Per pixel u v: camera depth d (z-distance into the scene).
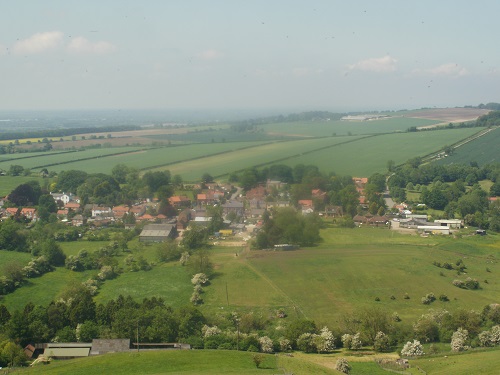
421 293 144.88
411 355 109.81
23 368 101.12
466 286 149.12
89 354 109.19
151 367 99.25
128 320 117.75
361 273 157.25
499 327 117.00
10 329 113.75
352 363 106.00
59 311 123.38
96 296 146.62
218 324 124.12
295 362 102.38
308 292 144.75
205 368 98.56
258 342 112.69
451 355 108.31
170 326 117.81
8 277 154.00
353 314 128.75
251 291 145.88
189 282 155.62
